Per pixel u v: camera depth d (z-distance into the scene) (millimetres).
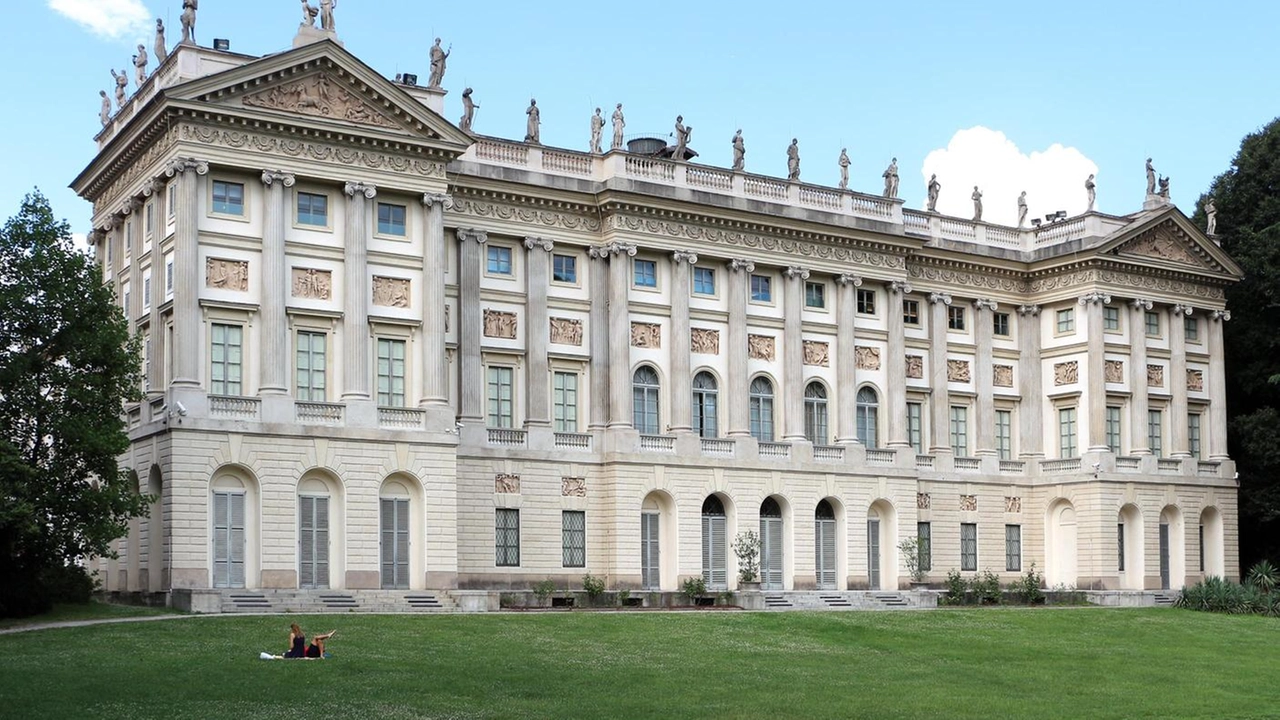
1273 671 62594
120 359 64375
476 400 79688
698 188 86938
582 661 54156
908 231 97000
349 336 72938
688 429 85438
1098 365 98125
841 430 91312
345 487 71812
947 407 97688
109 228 79688
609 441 83188
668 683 50531
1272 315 107062
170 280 71000
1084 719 47750
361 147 73938
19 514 58750
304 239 72938
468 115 82125
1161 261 101125
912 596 87625
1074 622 77125
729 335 87938
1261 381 106750
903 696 50625
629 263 84938
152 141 72688
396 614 64938
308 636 56281
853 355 92062
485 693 47062
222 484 69625
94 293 64438
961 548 97000
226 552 69312
